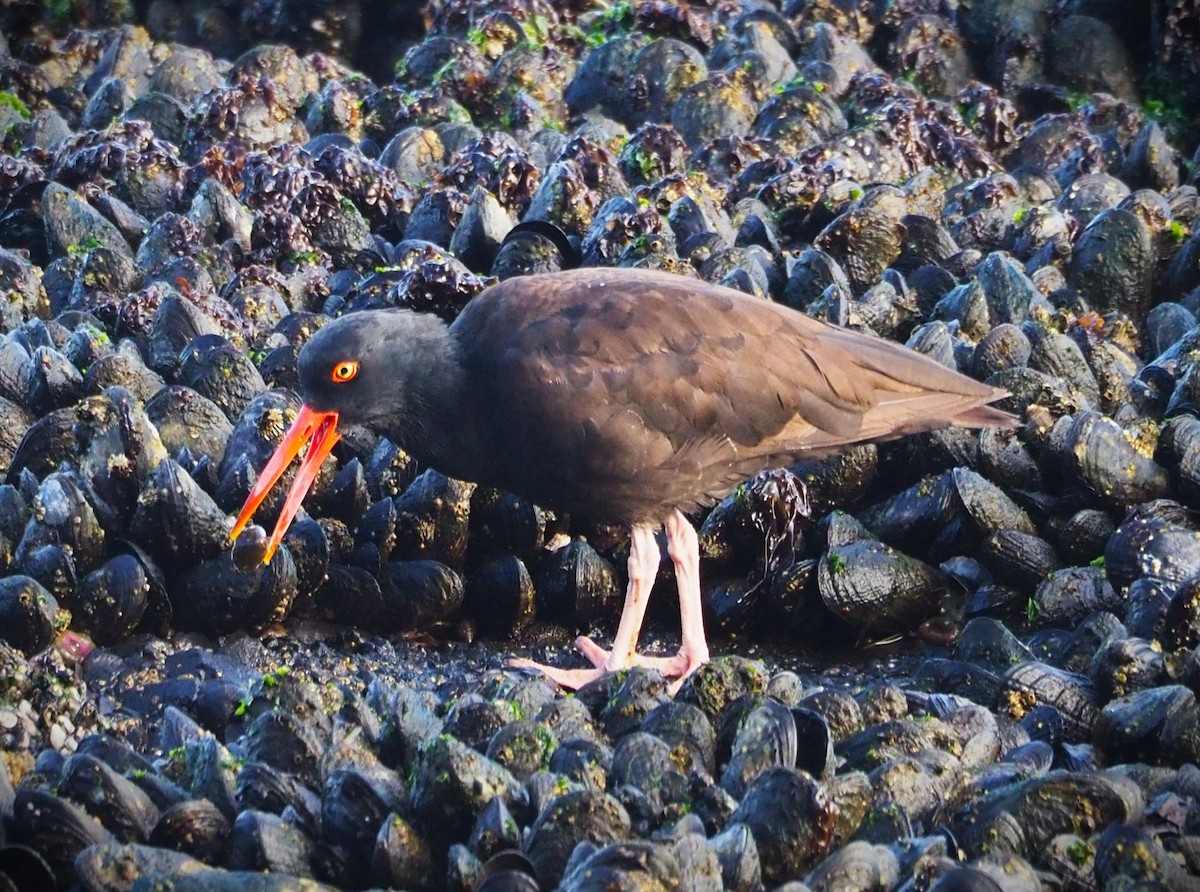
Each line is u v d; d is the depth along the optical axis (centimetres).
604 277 1186
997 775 957
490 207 1747
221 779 914
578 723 1009
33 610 1137
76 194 1797
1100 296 1739
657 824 898
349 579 1284
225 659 1197
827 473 1386
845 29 2602
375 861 851
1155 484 1355
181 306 1523
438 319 1188
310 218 1812
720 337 1149
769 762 941
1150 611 1182
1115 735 1034
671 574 1342
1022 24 2525
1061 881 867
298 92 2373
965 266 1761
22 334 1490
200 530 1241
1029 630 1309
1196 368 1452
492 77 2334
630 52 2345
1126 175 2122
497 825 850
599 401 1133
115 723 1084
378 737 995
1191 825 904
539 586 1333
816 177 1908
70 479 1240
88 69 2628
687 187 1872
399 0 2770
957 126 2208
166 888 794
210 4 2803
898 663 1301
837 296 1577
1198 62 2425
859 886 827
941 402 1187
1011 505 1367
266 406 1353
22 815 848
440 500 1313
